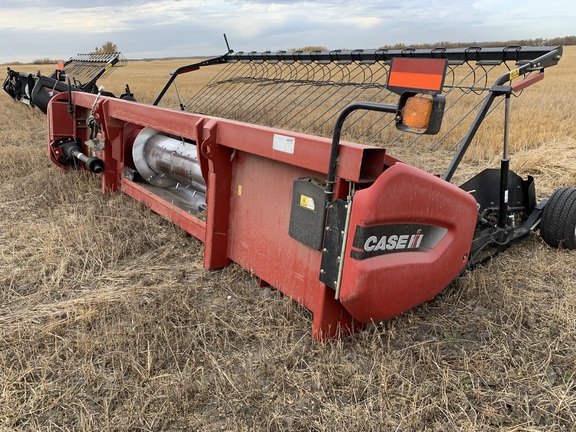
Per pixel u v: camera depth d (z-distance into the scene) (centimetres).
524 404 240
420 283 280
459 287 350
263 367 267
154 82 2534
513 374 261
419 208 260
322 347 283
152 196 485
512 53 368
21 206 540
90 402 245
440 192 267
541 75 356
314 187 274
